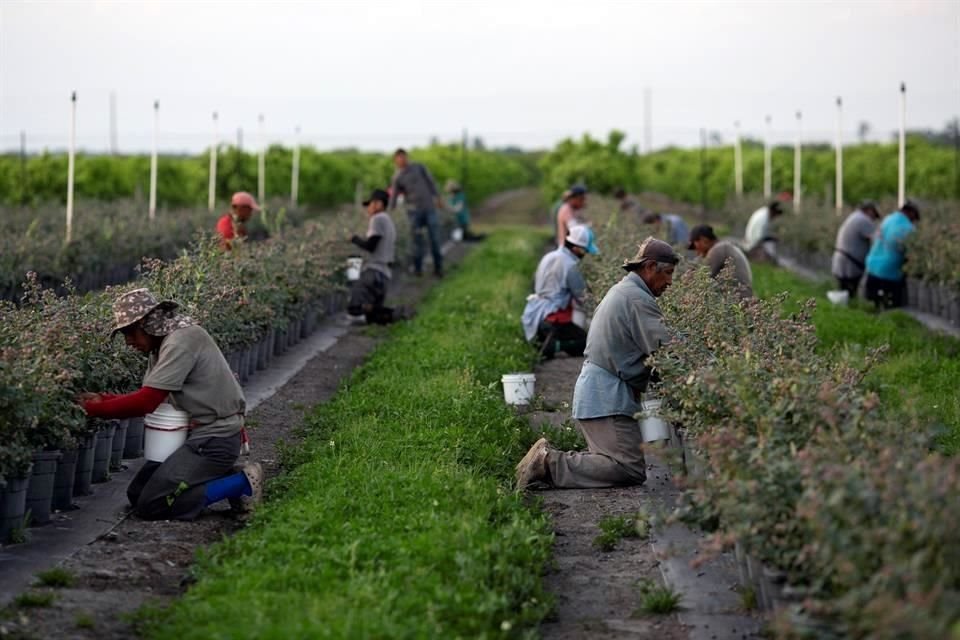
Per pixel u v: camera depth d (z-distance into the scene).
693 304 11.89
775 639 7.39
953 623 5.65
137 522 10.12
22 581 8.55
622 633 7.90
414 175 31.16
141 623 7.74
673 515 7.90
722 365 9.59
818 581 6.69
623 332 11.27
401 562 8.44
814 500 6.48
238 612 7.60
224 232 19.14
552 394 15.91
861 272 26.12
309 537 9.05
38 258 23.25
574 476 11.41
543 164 60.66
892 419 8.30
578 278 18.28
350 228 27.52
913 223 25.66
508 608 7.89
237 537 9.23
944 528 5.99
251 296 16.98
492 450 12.23
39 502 9.89
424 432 12.72
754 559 7.84
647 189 73.88
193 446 10.27
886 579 5.89
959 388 15.31
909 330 20.97
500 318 21.70
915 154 55.69
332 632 7.18
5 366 9.05
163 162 54.47
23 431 9.38
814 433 7.84
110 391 11.16
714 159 61.09
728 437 7.72
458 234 44.22
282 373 17.80
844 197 54.88
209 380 10.27
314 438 13.02
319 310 21.91
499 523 9.77
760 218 34.78
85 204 39.81
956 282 22.23
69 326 10.58
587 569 9.23
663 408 10.44
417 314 23.80
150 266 14.41
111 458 11.77
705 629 7.87
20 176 49.94
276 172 49.44
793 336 10.74
